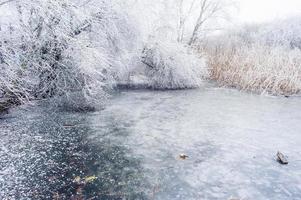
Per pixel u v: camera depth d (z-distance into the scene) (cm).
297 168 640
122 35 1192
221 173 612
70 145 723
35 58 941
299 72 1418
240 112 1027
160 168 627
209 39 1991
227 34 2189
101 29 1080
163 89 1370
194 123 904
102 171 611
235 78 1441
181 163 650
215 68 1585
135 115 962
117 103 1095
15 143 722
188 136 800
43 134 782
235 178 595
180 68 1364
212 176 601
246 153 706
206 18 1728
